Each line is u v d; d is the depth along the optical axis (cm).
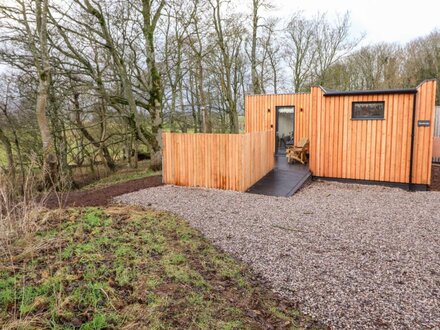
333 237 439
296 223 500
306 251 396
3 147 1212
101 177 1404
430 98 805
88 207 561
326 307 283
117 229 429
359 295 297
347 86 2191
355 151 906
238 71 1936
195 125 1734
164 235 434
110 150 1781
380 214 550
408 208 593
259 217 532
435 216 532
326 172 951
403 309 274
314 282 324
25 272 282
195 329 230
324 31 2055
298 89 2091
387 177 872
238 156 734
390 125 855
